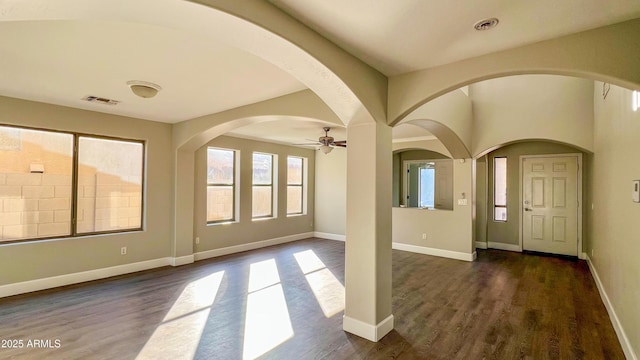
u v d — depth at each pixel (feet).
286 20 6.56
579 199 20.62
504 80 19.06
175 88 11.68
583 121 17.02
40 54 8.72
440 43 7.68
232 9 5.58
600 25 6.76
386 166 10.05
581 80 17.12
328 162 27.27
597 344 9.43
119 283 14.65
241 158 21.97
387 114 9.98
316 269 17.34
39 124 13.48
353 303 9.96
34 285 13.42
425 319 11.07
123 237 16.19
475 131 19.88
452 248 20.45
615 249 10.76
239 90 11.94
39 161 13.82
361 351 8.91
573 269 17.78
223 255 20.57
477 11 6.30
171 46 8.29
